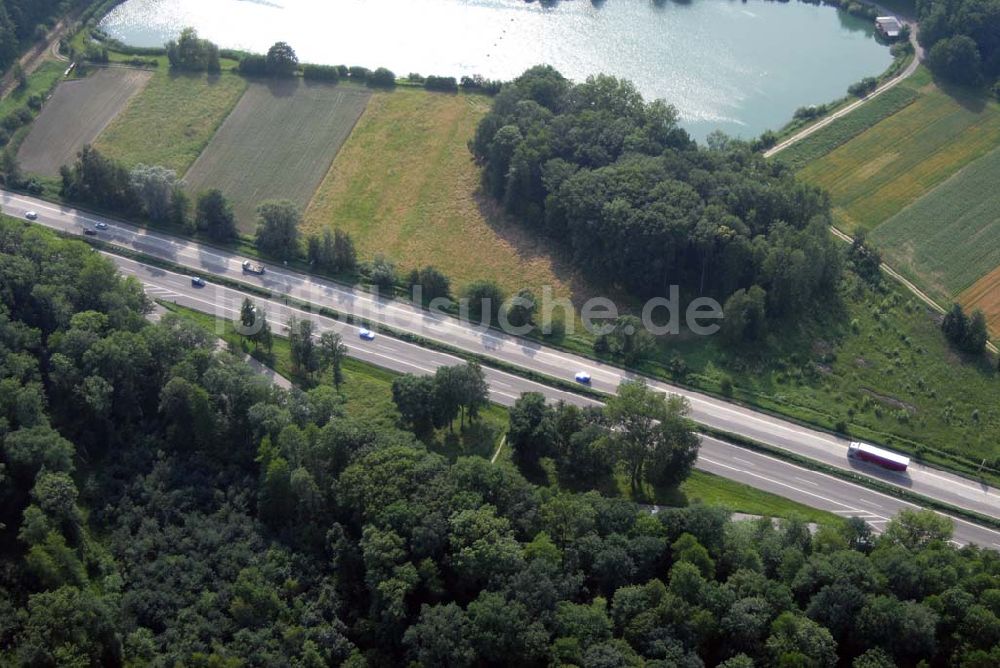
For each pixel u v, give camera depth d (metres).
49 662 149.88
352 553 172.25
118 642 158.25
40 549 160.38
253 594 164.75
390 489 174.50
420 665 154.12
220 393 199.25
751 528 176.12
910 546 173.75
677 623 152.62
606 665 145.38
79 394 193.88
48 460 177.12
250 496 186.25
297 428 186.12
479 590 165.62
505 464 193.88
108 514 182.75
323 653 161.25
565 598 160.12
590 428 198.00
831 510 199.00
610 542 166.75
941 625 153.50
